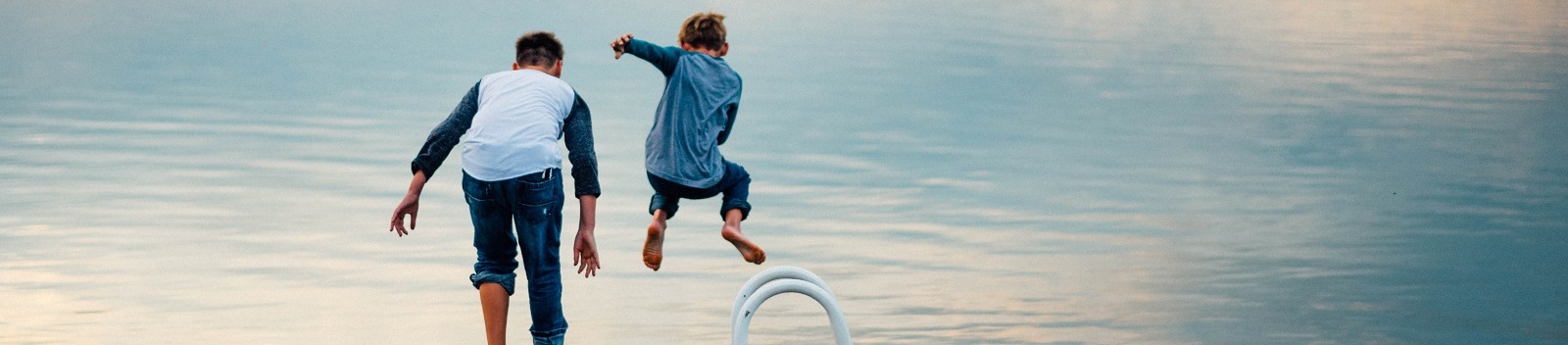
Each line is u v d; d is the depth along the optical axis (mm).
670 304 8664
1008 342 7973
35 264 9359
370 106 17812
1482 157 15641
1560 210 12562
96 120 16156
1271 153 15641
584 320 8250
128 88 19016
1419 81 22672
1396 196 13133
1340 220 11938
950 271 9695
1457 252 10703
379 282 9062
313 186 12461
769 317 8328
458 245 10180
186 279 9031
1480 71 24406
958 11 35062
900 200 12367
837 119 17344
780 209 11805
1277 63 25219
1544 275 9914
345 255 9820
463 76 21094
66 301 8430
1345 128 17609
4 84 18969
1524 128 17938
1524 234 11438
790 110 18000
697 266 9680
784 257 10039
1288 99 20328
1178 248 10656
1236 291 9336
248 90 19109
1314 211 12336
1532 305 9055
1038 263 10062
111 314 8164
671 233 10695
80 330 7801
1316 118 18516
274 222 10867
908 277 9484
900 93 19969
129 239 10180
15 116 16297
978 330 8188
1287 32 31344
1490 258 10523
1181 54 26500
